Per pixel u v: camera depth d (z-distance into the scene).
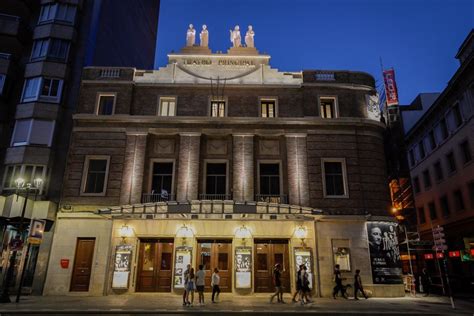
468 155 26.58
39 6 26.33
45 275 19.44
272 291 19.70
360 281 18.33
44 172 21.20
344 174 21.44
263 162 21.95
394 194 33.53
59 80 23.14
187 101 23.06
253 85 23.27
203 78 23.58
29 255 20.08
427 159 33.50
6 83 23.27
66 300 16.69
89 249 20.09
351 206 20.77
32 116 22.06
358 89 23.34
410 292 20.61
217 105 23.23
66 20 24.69
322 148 21.86
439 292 23.03
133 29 35.25
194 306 14.93
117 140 21.88
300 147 21.86
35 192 20.52
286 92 23.33
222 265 20.12
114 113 22.45
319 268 19.66
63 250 19.81
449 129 29.19
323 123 22.19
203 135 22.27
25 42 25.02
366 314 13.16
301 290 16.34
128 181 21.02
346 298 18.30
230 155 21.98
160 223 20.36
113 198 20.72
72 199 20.70
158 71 23.83
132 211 18.91
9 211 19.78
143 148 21.70
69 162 21.48
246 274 19.33
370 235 20.23
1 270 19.91
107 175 21.19
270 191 21.58
